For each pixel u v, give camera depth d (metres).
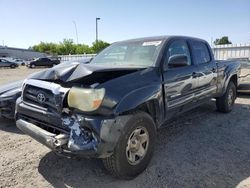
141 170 3.34
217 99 6.22
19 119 3.63
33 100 3.39
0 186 3.10
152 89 3.42
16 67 37.16
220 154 3.96
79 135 2.90
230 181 3.19
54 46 80.50
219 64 5.68
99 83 2.99
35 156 3.93
